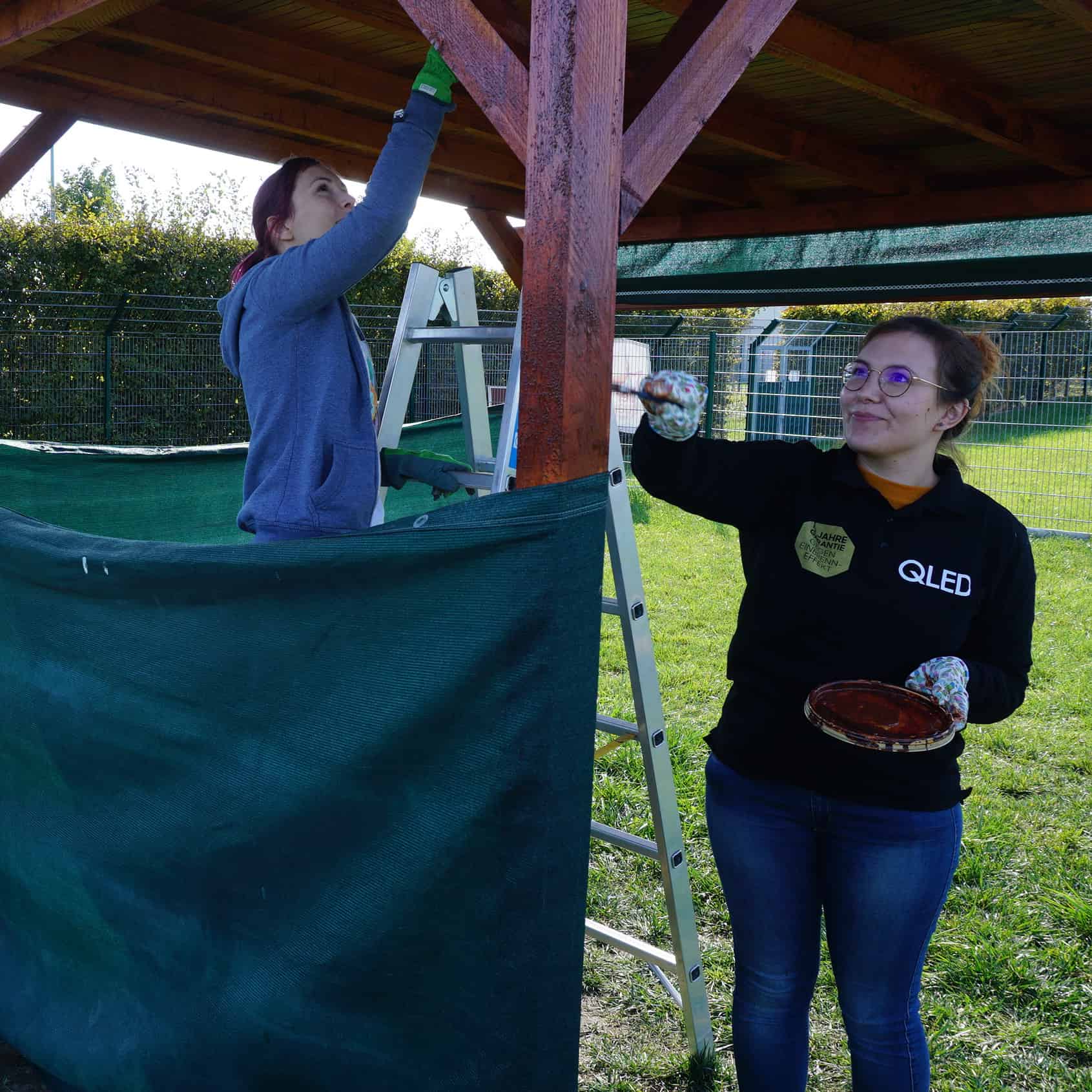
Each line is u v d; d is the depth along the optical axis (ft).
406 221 6.40
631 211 5.56
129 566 6.59
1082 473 40.52
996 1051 9.30
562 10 4.87
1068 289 21.47
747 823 6.68
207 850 6.58
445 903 5.36
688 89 5.80
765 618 6.64
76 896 7.78
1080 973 10.38
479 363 9.19
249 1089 6.49
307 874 6.00
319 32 14.70
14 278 39.47
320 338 6.99
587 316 5.03
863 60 13.93
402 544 5.15
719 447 6.61
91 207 46.11
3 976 8.74
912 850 6.23
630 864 12.66
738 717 6.71
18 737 8.12
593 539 4.83
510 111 5.32
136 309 40.57
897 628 6.25
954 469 6.55
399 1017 5.68
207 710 6.43
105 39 14.71
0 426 35.99
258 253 7.77
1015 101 16.56
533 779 4.91
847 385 6.49
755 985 6.75
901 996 6.47
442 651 5.16
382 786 5.54
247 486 7.19
